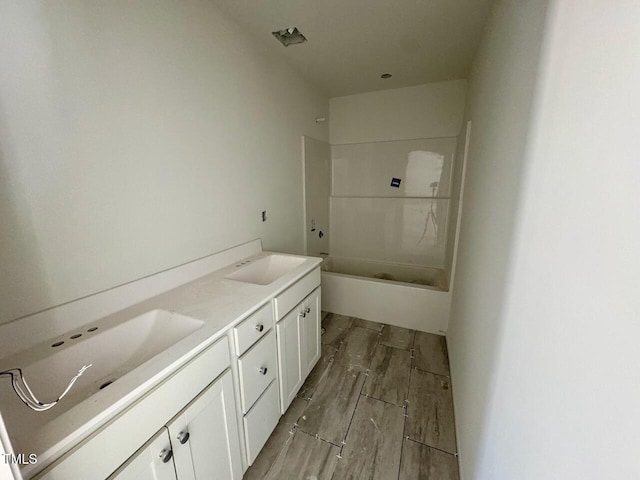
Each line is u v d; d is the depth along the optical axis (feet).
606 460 1.18
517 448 2.21
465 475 3.92
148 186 4.08
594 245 1.36
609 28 1.35
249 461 4.10
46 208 2.97
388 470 4.34
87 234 3.36
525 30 2.80
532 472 1.91
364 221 11.40
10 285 2.75
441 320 8.12
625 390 1.07
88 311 3.41
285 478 4.21
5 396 2.44
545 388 1.81
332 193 11.66
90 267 3.43
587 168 1.49
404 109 9.95
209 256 5.29
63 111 3.05
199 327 3.38
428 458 4.52
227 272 5.38
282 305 4.77
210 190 5.24
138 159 3.91
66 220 3.15
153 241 4.22
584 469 1.34
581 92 1.62
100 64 3.36
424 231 10.55
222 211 5.60
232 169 5.79
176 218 4.58
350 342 7.82
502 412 2.65
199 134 4.90
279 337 4.74
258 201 6.78
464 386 4.68
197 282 4.84
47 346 2.94
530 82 2.53
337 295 9.34
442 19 5.52
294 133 8.34
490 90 4.53
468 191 6.24
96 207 3.44
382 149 10.58
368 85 9.50
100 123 3.41
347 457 4.54
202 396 3.11
